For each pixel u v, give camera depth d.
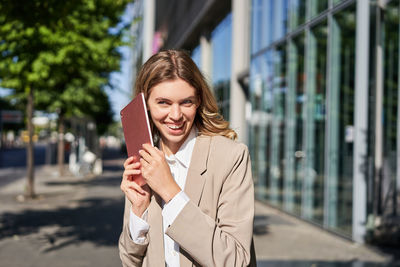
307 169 8.09
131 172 1.33
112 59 11.12
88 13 8.95
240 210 1.32
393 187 6.03
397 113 5.92
